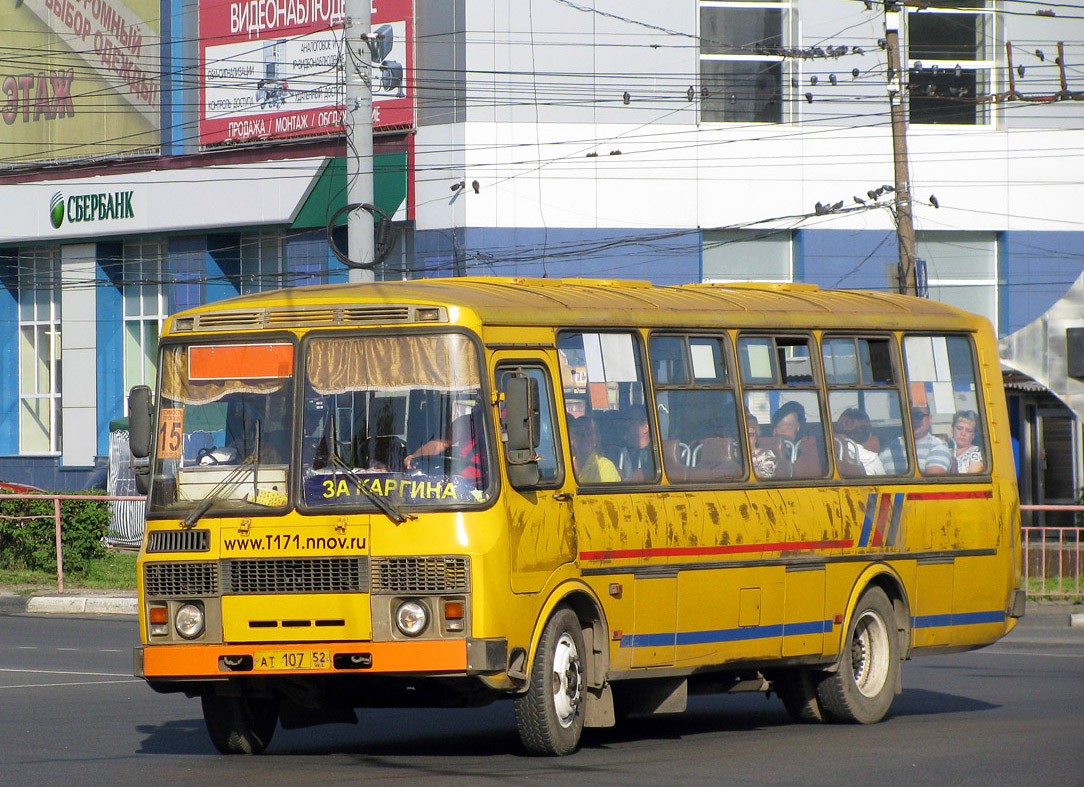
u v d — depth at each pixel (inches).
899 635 1443.2
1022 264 4060.0
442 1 3777.1
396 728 1369.3
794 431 1363.2
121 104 4355.3
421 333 1096.8
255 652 1079.6
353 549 1064.8
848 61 3986.2
